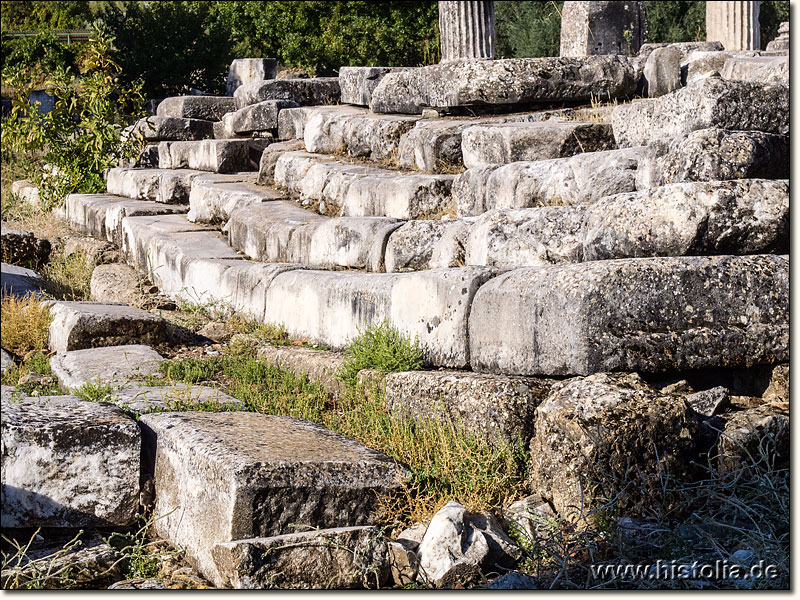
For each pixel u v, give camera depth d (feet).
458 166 29.14
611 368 15.60
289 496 13.88
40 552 14.78
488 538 13.75
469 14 38.40
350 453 15.07
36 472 15.02
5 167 58.70
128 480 15.62
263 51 77.61
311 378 21.57
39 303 27.09
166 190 41.50
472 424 16.24
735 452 14.52
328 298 23.02
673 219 17.08
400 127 32.60
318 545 13.19
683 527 13.61
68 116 48.29
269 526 13.78
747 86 20.57
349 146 34.71
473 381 16.53
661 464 14.08
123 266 36.83
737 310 16.01
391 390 18.33
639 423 14.07
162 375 22.02
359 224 25.95
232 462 13.82
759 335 15.97
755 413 15.19
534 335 16.51
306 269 26.04
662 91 30.96
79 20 86.22
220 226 36.70
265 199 34.76
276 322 25.57
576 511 13.97
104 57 47.88
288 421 16.98
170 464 15.46
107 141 47.34
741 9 46.29
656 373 15.88
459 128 29.22
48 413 15.85
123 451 15.56
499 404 15.87
